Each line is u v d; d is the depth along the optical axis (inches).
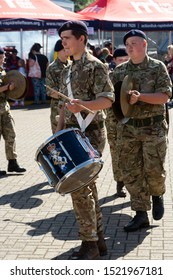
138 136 240.2
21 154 433.4
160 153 240.7
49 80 315.0
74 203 203.9
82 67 200.8
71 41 199.3
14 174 365.4
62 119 215.8
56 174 189.8
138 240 235.8
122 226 254.7
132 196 248.7
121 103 224.1
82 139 192.9
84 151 189.9
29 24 701.9
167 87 233.8
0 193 317.7
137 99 227.0
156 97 230.8
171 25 792.3
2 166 389.4
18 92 348.5
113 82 243.8
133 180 246.4
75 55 202.7
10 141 364.8
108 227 253.6
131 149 243.9
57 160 190.1
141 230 248.1
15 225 259.6
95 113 201.6
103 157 417.4
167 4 832.3
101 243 217.6
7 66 784.3
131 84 231.0
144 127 239.6
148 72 235.8
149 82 235.5
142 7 807.7
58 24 721.0
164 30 792.9
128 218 266.2
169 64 768.3
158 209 252.1
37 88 812.6
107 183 335.3
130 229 246.2
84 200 202.2
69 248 228.2
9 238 241.8
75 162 187.8
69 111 207.2
